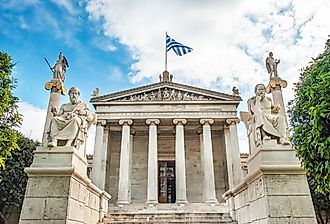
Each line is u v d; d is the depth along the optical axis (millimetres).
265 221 9367
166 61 39312
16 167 31906
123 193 32125
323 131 8203
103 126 35438
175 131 36469
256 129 10727
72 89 12352
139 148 38406
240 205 12766
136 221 15750
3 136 15336
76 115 11875
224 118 35562
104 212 15594
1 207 31719
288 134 10688
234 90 37531
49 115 13102
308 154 8906
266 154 10039
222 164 37344
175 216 17500
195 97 36781
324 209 26141
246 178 11102
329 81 8078
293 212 9156
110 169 37219
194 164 37656
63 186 9938
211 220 15867
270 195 9359
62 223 9477
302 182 9500
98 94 37344
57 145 11125
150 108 35875
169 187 36938
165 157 37875
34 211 9609
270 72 13711
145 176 37062
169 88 37281
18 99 15844
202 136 36688
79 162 11305
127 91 36750
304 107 8875
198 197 36000
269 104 11273
